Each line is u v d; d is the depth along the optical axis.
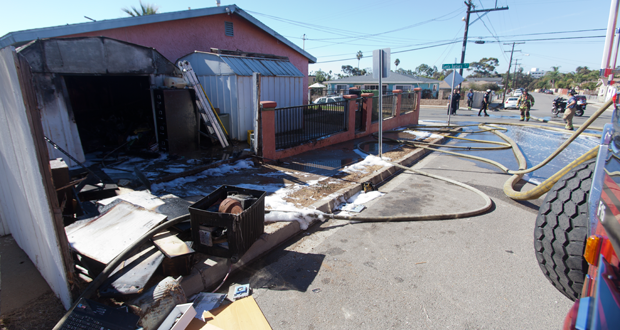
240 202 3.32
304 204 4.78
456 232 4.22
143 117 9.09
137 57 7.68
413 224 4.48
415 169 7.51
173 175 5.82
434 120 17.64
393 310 2.75
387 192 5.86
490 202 5.20
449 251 3.73
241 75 9.18
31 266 3.24
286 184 5.76
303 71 17.30
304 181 5.96
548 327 2.54
